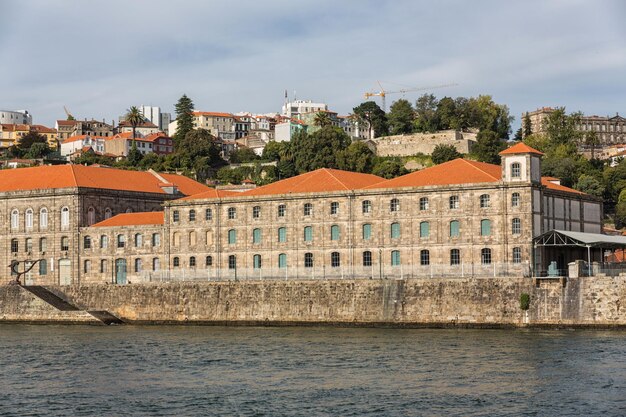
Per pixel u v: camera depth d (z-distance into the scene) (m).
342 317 146.12
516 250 152.00
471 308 138.38
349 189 164.75
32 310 168.75
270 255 169.38
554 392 87.75
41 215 193.75
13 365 111.69
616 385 90.19
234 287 154.88
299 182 173.62
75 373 104.88
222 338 134.88
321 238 165.25
